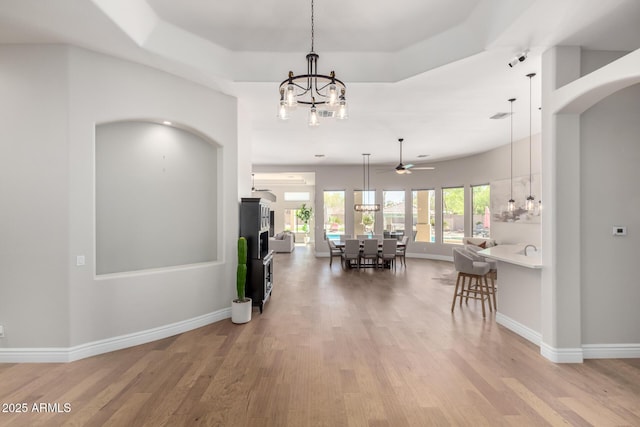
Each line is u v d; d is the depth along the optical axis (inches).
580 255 140.8
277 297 245.1
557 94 137.3
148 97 159.8
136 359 140.6
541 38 133.9
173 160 181.0
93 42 136.9
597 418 100.2
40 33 129.6
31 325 137.6
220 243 196.7
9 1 109.2
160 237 176.2
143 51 144.6
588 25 124.4
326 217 489.1
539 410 104.3
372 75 176.7
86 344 142.6
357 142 329.4
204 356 143.8
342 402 108.7
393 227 480.4
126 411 103.4
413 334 170.2
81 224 141.5
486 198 386.3
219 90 189.5
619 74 112.2
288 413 102.7
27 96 136.9
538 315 157.5
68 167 138.1
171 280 169.3
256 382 121.5
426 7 136.5
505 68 161.2
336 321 190.7
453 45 152.6
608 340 142.7
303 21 146.6
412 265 395.5
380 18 144.5
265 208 231.5
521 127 272.8
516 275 173.9
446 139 317.7
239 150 207.6
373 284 289.7
